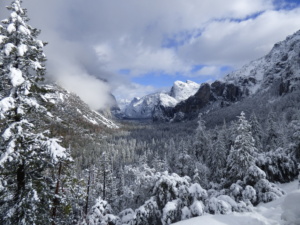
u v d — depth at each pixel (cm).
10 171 974
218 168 3522
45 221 996
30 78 1052
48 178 1119
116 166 9756
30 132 1012
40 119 1098
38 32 1107
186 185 1805
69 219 1570
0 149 943
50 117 1115
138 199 3002
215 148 3859
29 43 1055
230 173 2397
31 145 989
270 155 2320
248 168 2022
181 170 3647
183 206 1594
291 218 874
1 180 948
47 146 951
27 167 1006
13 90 985
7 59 1015
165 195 1725
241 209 1373
